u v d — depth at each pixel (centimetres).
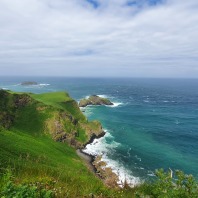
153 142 9456
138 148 8762
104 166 7112
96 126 10581
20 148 6469
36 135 9238
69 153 8325
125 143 9375
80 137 9844
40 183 1040
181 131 11050
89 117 13788
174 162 7400
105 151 8588
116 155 8106
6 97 10325
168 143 9325
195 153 8219
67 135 9531
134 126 11869
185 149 8631
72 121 10519
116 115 14388
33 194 762
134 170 6781
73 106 12875
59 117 10112
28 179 1134
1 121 8769
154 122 12794
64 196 903
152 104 18962
